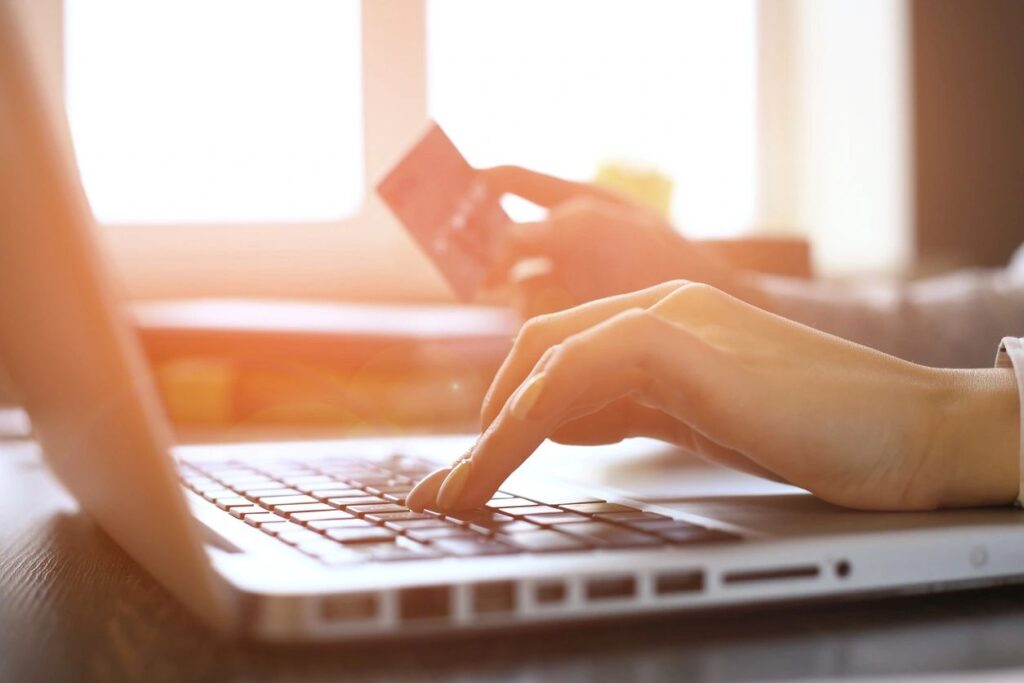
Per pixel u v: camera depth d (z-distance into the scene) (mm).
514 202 1651
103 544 522
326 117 2307
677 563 334
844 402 438
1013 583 399
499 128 2402
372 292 2303
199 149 2250
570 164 2430
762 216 2582
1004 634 328
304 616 295
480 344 1480
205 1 2232
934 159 2416
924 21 2404
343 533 378
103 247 276
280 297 2283
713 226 2553
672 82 2498
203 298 2254
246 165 2275
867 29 2473
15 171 263
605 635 325
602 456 774
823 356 459
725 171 2568
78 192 260
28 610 368
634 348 426
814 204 2566
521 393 430
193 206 2260
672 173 2506
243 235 2268
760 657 302
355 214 2307
